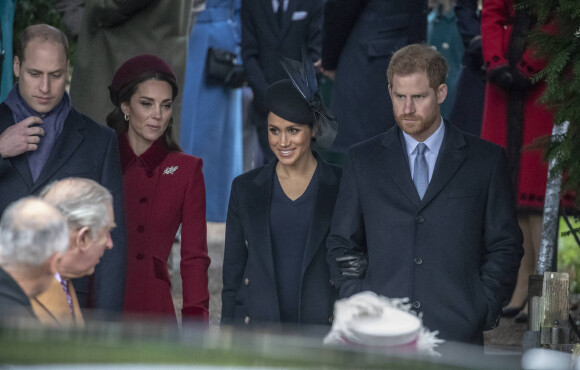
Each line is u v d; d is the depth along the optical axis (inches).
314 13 1186.0
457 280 610.9
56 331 216.4
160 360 212.8
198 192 696.4
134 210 690.2
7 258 403.9
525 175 964.0
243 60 1198.3
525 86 947.3
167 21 948.0
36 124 615.2
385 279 616.4
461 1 1228.5
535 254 981.8
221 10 1186.6
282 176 676.1
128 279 682.8
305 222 665.0
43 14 1085.1
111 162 628.1
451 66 1360.7
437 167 626.2
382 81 968.9
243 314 666.2
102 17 936.9
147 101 690.2
